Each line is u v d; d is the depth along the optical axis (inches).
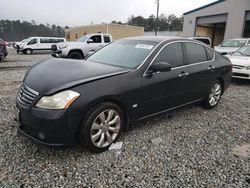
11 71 378.6
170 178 102.7
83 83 110.3
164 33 1728.6
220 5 837.2
